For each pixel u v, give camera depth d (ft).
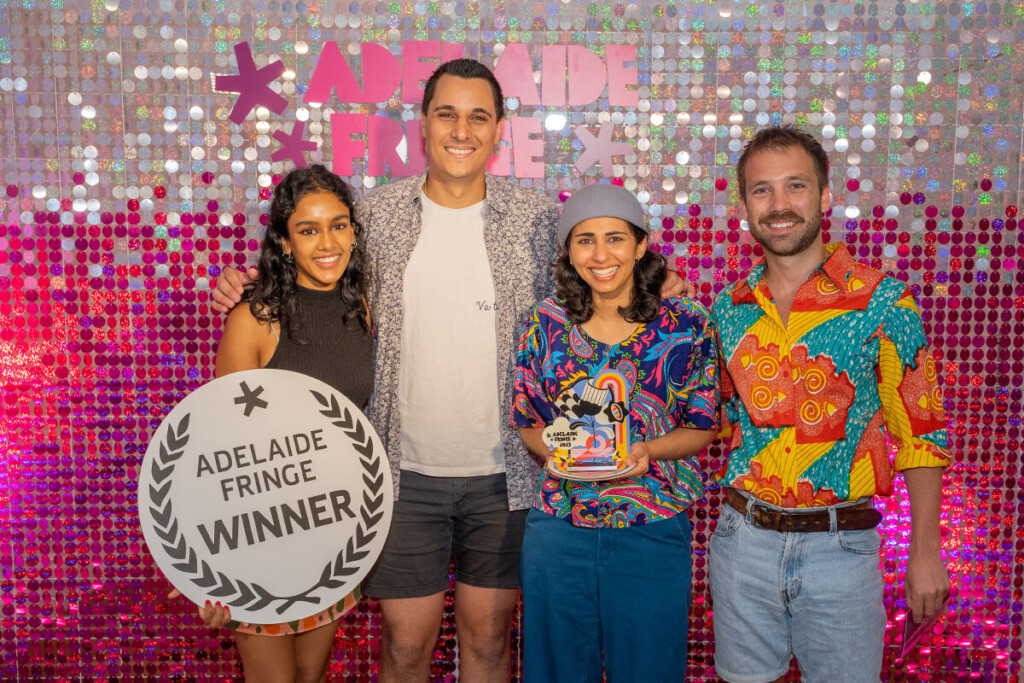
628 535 6.25
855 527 5.97
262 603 6.33
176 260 8.85
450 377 7.26
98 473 8.98
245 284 6.68
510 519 7.50
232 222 8.82
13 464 8.96
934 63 8.63
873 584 6.00
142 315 8.89
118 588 9.08
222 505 6.28
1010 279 8.79
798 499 5.96
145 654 9.14
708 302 8.90
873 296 5.85
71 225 8.80
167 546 6.17
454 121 7.03
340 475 6.54
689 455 6.46
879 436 6.00
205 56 8.67
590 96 8.66
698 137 8.75
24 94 8.71
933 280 8.81
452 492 7.45
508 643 7.86
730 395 6.52
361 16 8.61
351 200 6.70
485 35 8.63
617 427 6.18
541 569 6.43
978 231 8.76
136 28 8.64
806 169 5.97
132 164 8.75
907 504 8.94
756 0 8.61
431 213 7.37
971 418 8.89
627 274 6.26
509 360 7.30
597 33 8.66
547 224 7.52
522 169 8.71
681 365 6.39
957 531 8.97
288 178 6.45
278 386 6.44
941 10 8.58
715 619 6.50
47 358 8.89
